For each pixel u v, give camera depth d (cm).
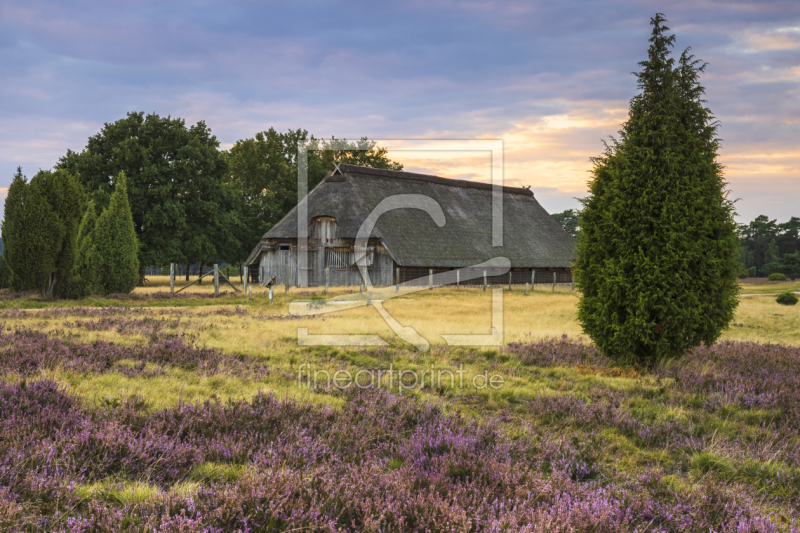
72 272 2408
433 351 1170
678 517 389
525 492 409
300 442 497
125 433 465
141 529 312
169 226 4222
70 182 2281
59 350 902
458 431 566
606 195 1060
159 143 4272
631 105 1086
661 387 845
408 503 368
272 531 329
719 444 570
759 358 1085
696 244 987
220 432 532
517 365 1042
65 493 352
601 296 1053
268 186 5584
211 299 2445
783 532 373
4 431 450
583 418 662
